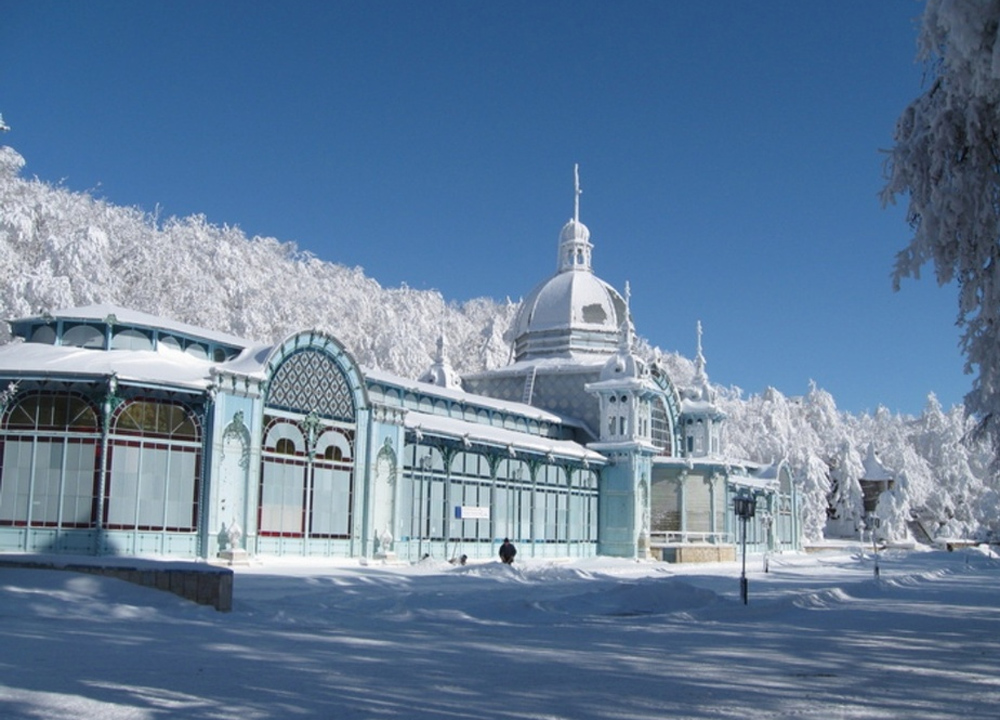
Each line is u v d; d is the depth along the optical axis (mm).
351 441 42969
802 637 20016
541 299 74125
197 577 21453
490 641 18141
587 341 72438
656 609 26641
